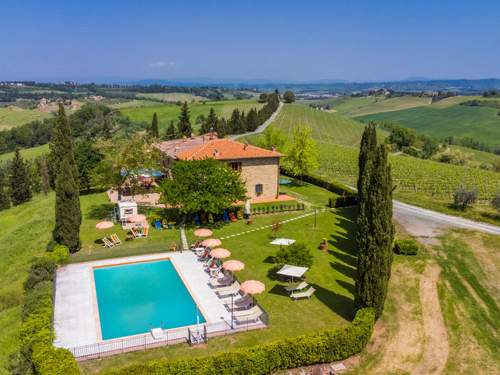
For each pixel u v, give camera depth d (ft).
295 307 94.12
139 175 190.08
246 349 70.95
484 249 136.67
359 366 75.66
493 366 78.07
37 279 104.63
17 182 260.42
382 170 83.35
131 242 136.77
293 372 72.84
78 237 128.57
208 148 192.24
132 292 103.50
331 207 184.65
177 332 82.94
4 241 161.07
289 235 145.38
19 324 87.25
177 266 118.83
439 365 77.56
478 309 98.37
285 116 652.89
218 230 150.10
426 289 107.45
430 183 267.18
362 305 87.86
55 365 65.16
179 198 144.25
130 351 76.59
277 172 196.54
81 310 92.43
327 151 378.94
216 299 98.73
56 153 135.64
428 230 155.94
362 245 86.33
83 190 223.51
